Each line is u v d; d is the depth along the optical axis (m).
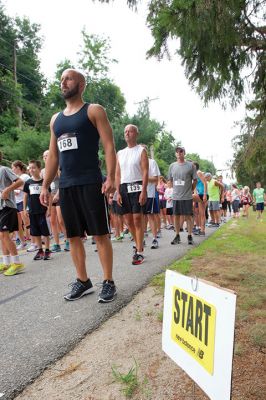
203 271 4.42
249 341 2.52
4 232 5.25
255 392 1.94
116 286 4.03
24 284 4.55
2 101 35.62
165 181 12.95
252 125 5.56
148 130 38.62
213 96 4.89
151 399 1.93
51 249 7.57
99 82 44.12
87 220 3.57
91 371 2.25
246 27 4.12
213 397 1.49
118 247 7.27
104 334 2.78
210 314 1.54
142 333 2.73
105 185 3.55
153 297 3.56
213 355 1.50
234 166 5.84
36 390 2.11
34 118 41.06
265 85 4.89
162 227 12.06
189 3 3.71
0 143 31.52
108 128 3.63
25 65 42.88
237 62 4.56
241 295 3.44
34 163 6.44
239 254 5.57
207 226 11.96
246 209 18.09
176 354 1.81
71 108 3.70
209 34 3.88
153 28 4.34
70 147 3.56
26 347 2.64
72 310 3.35
